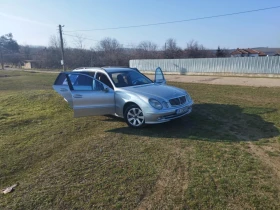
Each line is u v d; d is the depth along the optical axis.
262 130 4.59
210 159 3.38
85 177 2.99
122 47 42.41
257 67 18.81
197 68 22.59
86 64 41.88
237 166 3.14
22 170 3.31
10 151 3.98
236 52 45.53
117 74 5.68
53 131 5.02
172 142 4.11
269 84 13.34
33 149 4.04
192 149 3.77
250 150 3.66
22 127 5.39
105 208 2.38
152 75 24.06
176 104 4.81
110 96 5.25
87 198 2.55
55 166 3.35
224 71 20.83
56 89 6.74
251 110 6.27
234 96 8.89
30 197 2.61
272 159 3.32
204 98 8.54
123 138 4.41
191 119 5.52
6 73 36.09
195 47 39.47
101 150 3.86
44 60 54.69
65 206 2.43
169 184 2.77
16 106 7.89
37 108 7.47
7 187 2.87
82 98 5.07
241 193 2.53
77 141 4.37
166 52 37.62
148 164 3.30
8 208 2.43
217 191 2.58
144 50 39.41
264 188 2.61
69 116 6.31
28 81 21.00
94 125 5.37
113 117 6.00
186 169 3.11
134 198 2.53
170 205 2.38
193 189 2.64
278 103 7.20
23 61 67.25
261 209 2.27
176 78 19.58
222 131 4.61
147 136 4.47
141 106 4.74
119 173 3.07
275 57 17.72
